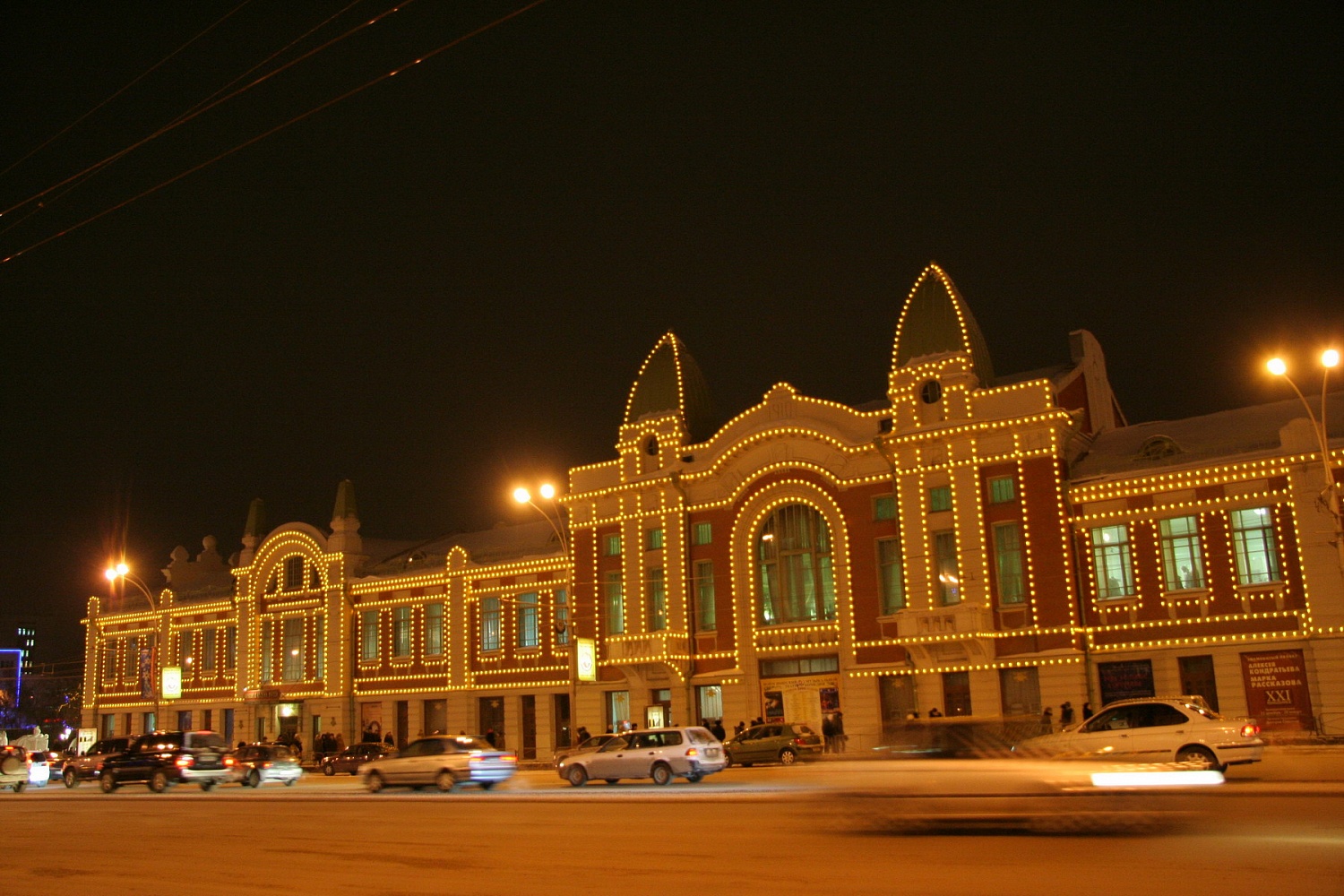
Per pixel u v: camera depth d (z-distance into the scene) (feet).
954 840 56.29
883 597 147.02
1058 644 133.80
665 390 171.22
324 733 197.16
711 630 160.04
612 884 46.68
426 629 196.24
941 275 150.51
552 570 180.96
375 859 57.77
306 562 213.87
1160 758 75.46
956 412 143.13
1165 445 136.67
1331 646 119.96
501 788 112.37
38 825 85.71
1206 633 127.44
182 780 127.24
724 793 90.48
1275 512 126.31
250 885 50.88
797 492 156.04
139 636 242.17
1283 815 57.52
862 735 131.44
